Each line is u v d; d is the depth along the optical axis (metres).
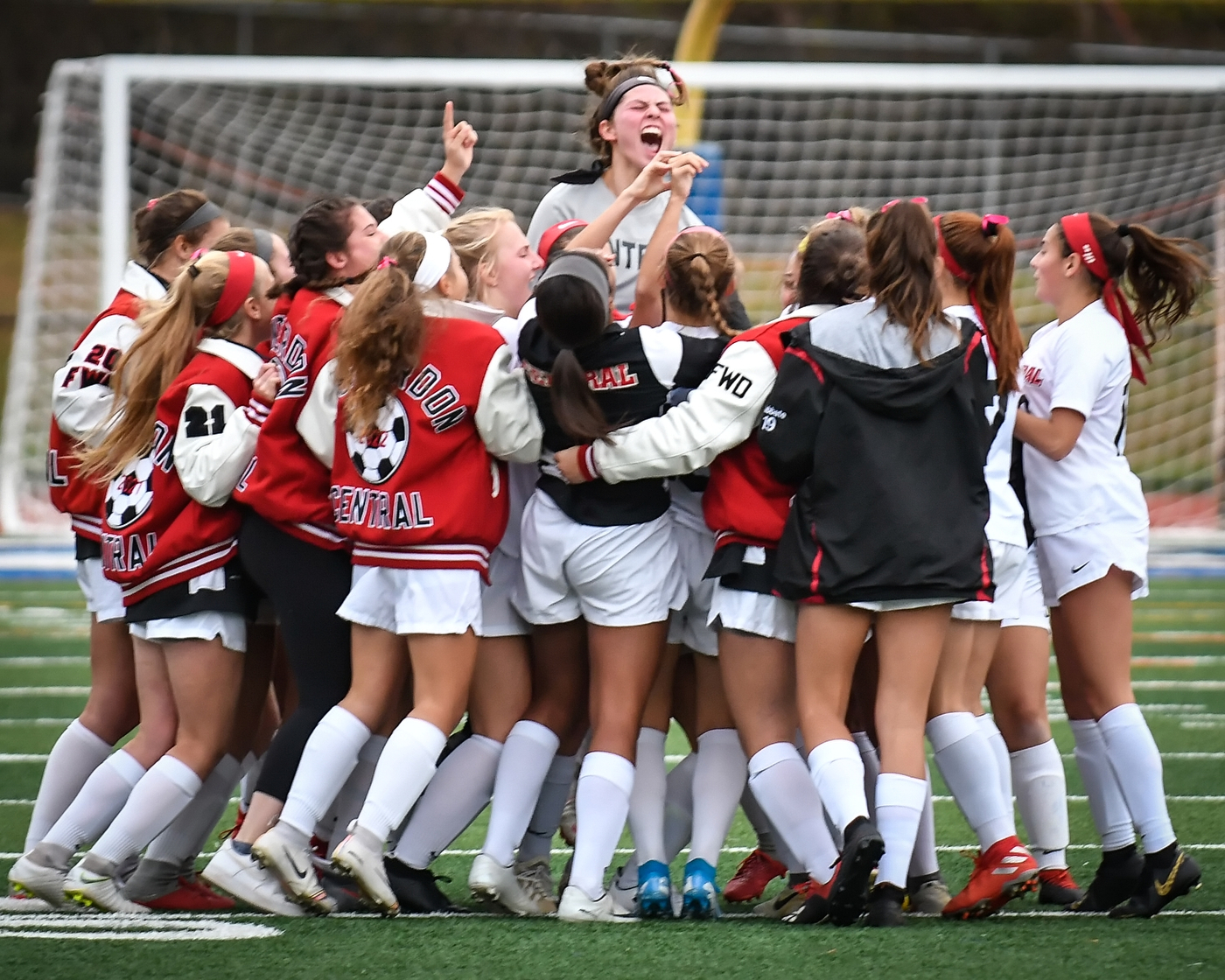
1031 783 15.31
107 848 14.12
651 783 14.74
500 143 69.50
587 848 13.91
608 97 18.05
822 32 88.38
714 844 14.30
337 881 14.82
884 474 13.25
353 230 14.92
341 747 13.86
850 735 13.88
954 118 76.56
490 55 94.94
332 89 67.75
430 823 14.47
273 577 14.45
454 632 13.81
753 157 74.69
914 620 13.42
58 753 15.84
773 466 13.58
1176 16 94.12
